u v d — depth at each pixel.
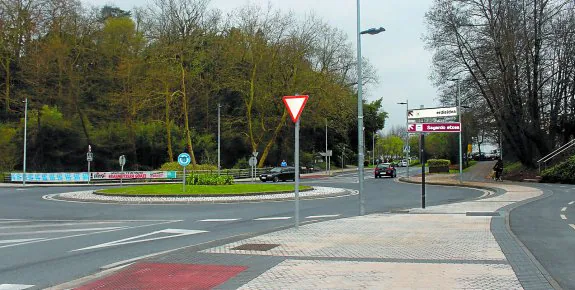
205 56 54.53
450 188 35.88
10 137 50.66
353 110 64.00
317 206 22.11
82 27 57.75
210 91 60.47
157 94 49.53
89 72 59.16
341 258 8.96
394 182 45.09
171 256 9.35
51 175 45.84
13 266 9.12
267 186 31.70
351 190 33.38
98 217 18.27
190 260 8.96
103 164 58.03
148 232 13.84
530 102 43.31
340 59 58.03
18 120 55.41
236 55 51.69
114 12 71.31
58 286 7.47
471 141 85.25
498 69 41.81
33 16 53.84
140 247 11.24
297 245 10.48
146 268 8.34
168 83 49.56
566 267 8.44
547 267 8.43
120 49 57.62
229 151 65.38
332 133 78.19
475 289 6.62
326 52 54.25
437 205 21.53
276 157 66.62
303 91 51.16
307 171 70.19
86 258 9.89
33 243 11.90
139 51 56.12
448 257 9.02
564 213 17.86
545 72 43.91
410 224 14.28
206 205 23.08
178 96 52.75
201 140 60.50
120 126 58.69
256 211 20.03
